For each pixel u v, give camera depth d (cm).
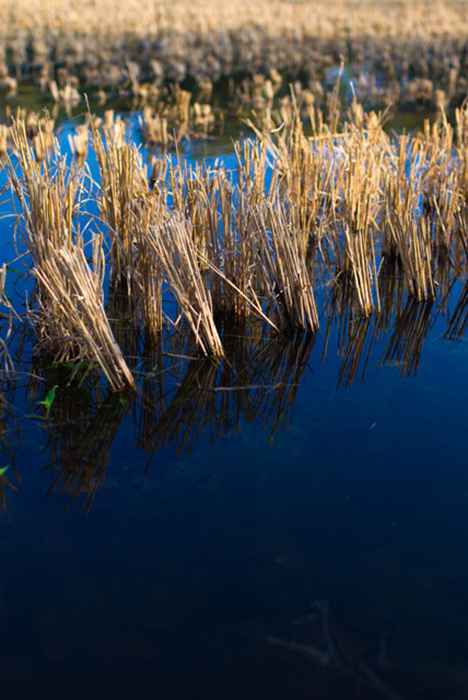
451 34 1872
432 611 262
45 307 434
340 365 432
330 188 591
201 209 460
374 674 237
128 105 1164
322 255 550
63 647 246
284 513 310
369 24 2012
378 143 646
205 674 237
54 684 232
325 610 262
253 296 473
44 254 422
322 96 1232
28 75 1372
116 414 379
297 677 236
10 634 250
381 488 326
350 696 229
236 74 1450
